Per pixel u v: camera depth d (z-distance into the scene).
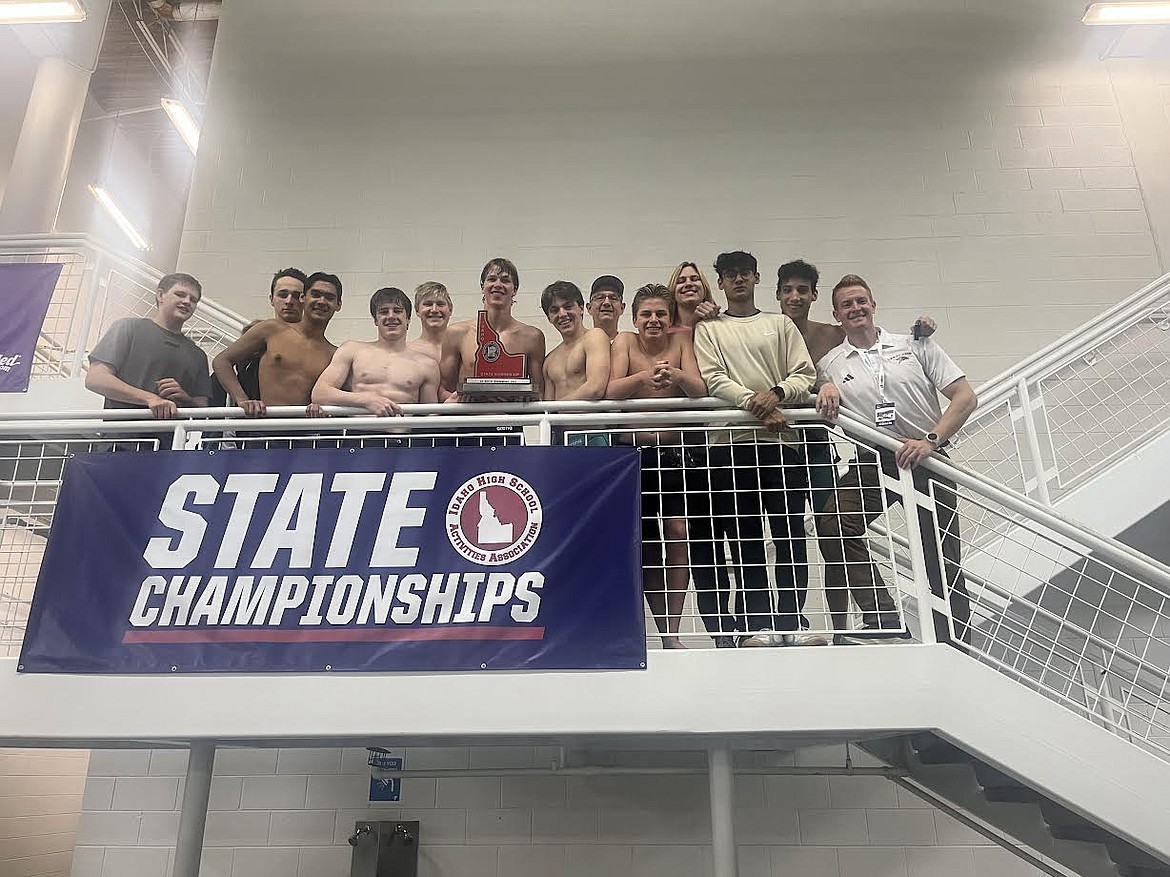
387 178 5.74
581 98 5.91
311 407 3.25
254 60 6.08
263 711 2.77
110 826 4.52
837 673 2.71
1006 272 5.41
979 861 4.39
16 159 5.82
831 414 3.06
